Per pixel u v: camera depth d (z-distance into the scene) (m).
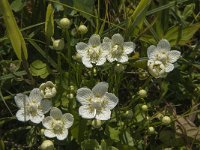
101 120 0.30
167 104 0.34
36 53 0.35
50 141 0.28
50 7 0.28
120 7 0.37
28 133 0.32
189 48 0.37
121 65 0.30
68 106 0.30
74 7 0.34
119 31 0.35
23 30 0.34
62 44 0.30
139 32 0.34
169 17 0.37
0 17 0.35
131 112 0.31
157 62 0.29
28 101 0.28
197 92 0.35
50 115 0.28
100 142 0.32
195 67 0.36
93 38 0.29
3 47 0.35
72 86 0.31
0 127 0.33
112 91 0.32
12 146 0.33
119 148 0.31
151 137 0.33
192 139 0.33
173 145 0.33
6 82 0.34
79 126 0.30
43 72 0.32
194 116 0.34
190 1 0.38
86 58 0.29
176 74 0.35
